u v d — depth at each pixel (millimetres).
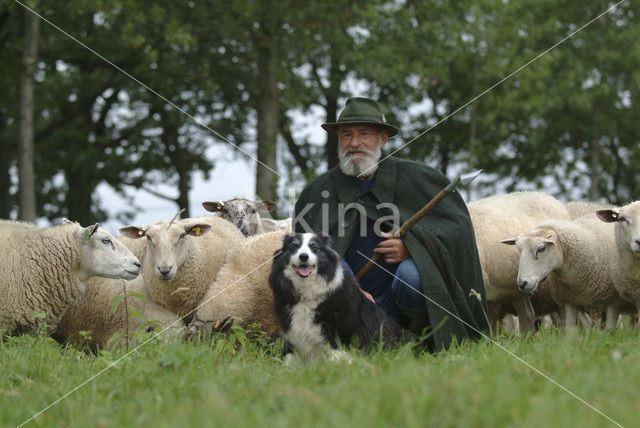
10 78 24438
